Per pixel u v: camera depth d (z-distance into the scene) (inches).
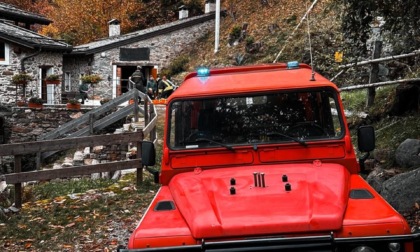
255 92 211.3
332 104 212.8
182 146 208.2
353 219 160.7
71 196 404.8
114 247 293.1
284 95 210.8
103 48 1485.0
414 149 339.6
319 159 203.2
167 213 176.4
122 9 1916.8
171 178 206.7
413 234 157.4
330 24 1048.8
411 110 449.7
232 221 159.9
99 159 666.8
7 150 383.6
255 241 154.9
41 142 396.2
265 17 1450.5
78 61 1499.8
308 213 160.7
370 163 365.7
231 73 238.4
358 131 212.7
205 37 1616.6
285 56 1141.1
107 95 1496.1
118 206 366.9
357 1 324.5
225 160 205.5
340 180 181.5
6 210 378.0
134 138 428.5
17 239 319.9
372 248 157.2
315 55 948.0
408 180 286.0
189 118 211.2
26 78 1103.0
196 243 159.3
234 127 209.3
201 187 184.9
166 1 1969.7
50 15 1962.4
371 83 507.8
